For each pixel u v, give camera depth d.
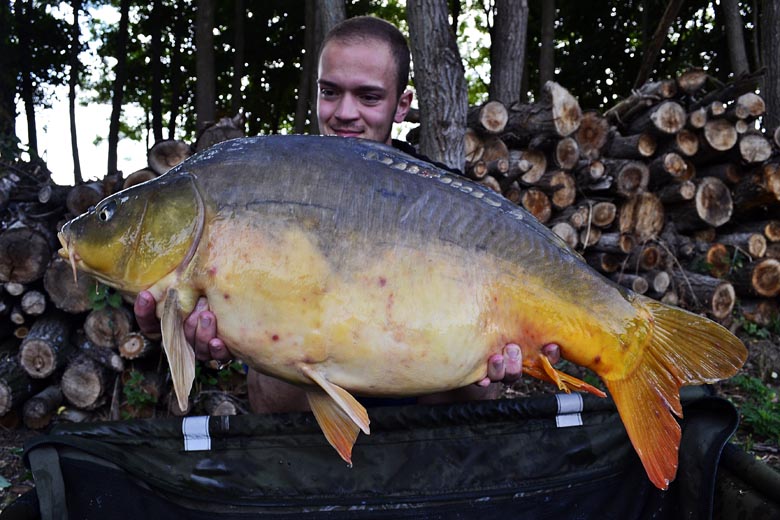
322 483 1.83
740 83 5.82
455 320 1.37
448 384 1.39
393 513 1.85
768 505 1.69
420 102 4.93
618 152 5.85
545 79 10.97
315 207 1.35
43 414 4.00
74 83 14.66
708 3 13.87
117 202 1.41
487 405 1.90
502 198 1.49
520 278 1.42
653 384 1.44
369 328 1.34
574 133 5.63
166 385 4.16
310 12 10.89
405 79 2.14
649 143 5.74
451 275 1.38
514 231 1.44
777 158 6.00
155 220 1.38
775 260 5.64
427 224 1.38
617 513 1.96
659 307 1.47
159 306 1.40
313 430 1.83
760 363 4.93
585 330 1.42
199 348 1.40
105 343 4.07
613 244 5.48
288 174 1.37
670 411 1.47
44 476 1.59
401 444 1.88
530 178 5.45
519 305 1.42
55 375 4.20
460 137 4.88
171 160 4.19
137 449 1.76
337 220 1.35
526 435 1.93
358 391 1.38
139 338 4.03
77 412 4.11
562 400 1.94
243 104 16.88
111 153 14.21
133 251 1.39
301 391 2.02
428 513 1.87
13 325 4.40
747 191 5.87
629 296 1.48
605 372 1.45
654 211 5.76
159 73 15.73
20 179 4.49
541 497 1.92
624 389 1.44
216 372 4.18
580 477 1.94
